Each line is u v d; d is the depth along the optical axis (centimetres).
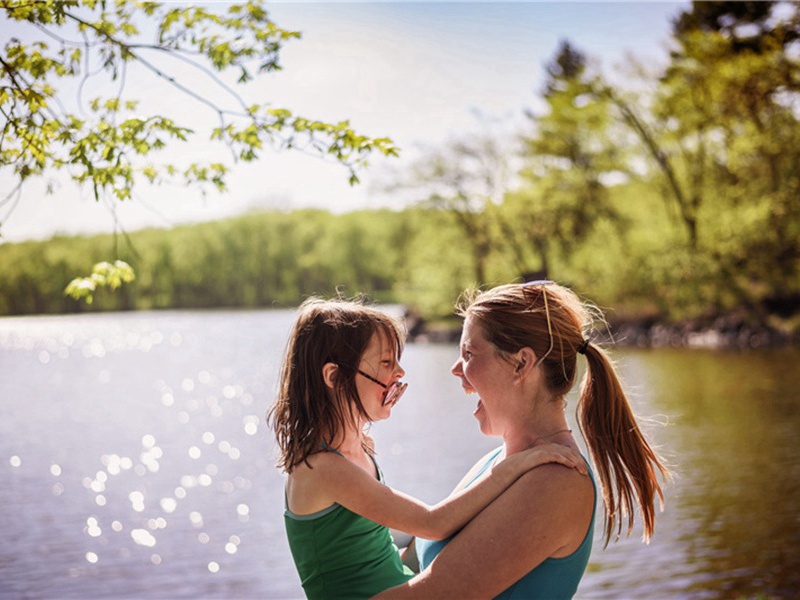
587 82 3659
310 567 210
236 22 391
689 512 1070
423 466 1527
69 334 5853
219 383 3331
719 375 2341
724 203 3566
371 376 213
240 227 6619
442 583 193
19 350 4788
